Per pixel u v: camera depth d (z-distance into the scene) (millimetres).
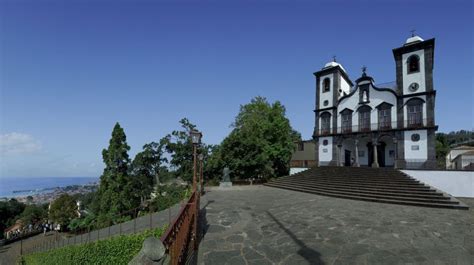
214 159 29344
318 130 34375
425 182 19797
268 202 14930
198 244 7316
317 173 25547
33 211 54656
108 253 10992
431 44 25859
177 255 4875
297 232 8445
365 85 30469
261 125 33562
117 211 25969
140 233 10406
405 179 18562
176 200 23672
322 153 33500
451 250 6672
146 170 31391
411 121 26516
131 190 29109
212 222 9922
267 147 31656
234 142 29344
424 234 8102
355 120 30906
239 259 6230
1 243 35094
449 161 41094
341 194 17359
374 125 29250
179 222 5289
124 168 29766
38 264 18281
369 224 9430
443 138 56906
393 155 30281
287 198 16656
